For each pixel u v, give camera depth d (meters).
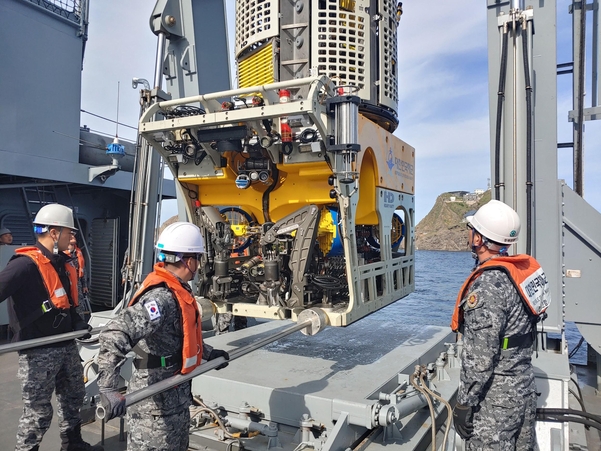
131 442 2.57
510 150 4.01
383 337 5.30
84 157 9.27
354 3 4.62
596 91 4.76
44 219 3.48
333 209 4.64
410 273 6.07
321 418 3.33
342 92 3.98
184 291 2.57
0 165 7.46
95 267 10.69
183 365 2.46
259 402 3.61
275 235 4.41
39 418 3.30
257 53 4.86
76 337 3.29
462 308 2.68
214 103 4.29
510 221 2.71
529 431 2.65
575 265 4.09
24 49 7.90
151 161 5.93
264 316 4.38
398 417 3.21
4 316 7.27
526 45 3.87
